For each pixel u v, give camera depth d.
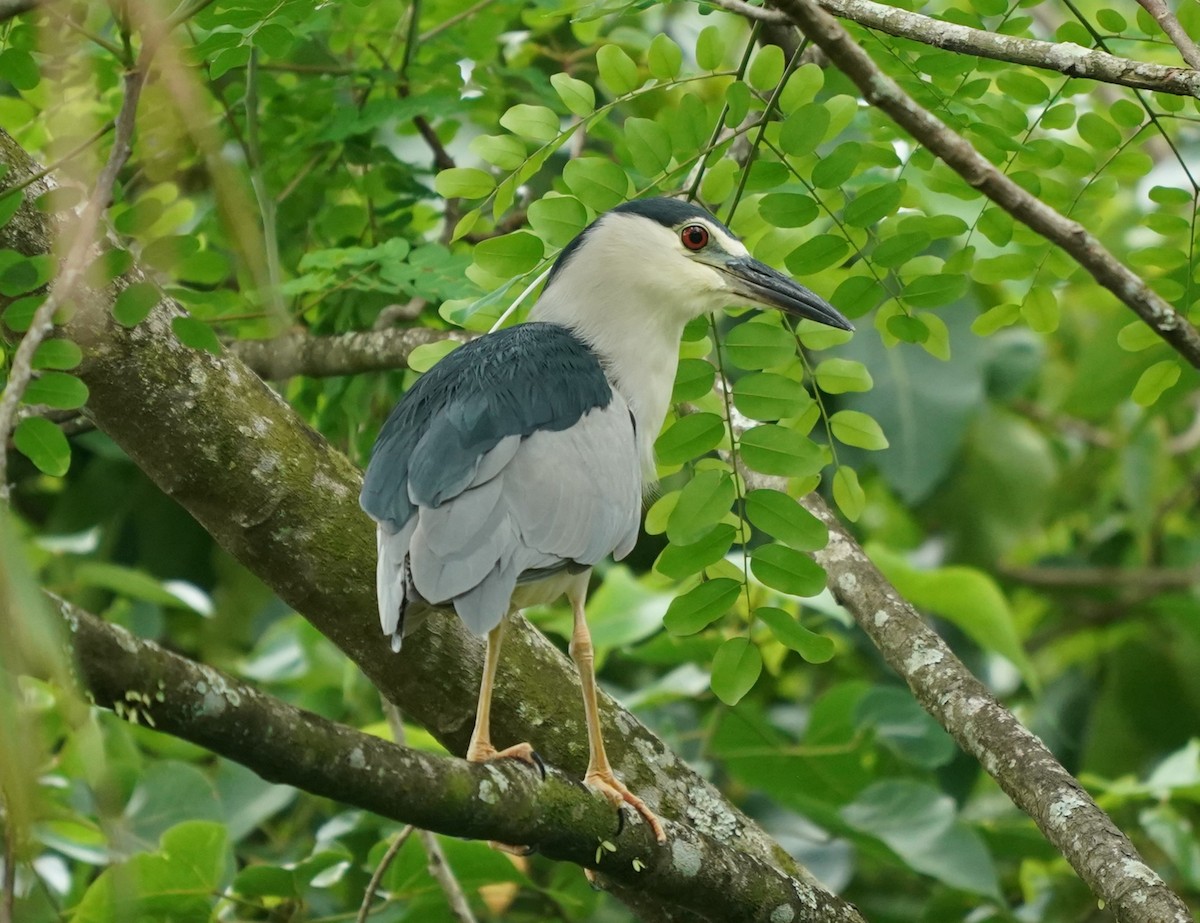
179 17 6.04
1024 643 14.60
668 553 8.09
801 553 8.07
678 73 8.36
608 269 8.99
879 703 11.18
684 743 11.78
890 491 14.43
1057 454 15.39
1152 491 14.20
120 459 12.46
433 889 9.83
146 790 10.23
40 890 8.40
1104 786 10.87
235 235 4.84
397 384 11.21
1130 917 7.02
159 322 8.01
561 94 8.30
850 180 9.34
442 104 10.18
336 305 11.02
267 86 10.69
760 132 7.81
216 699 5.39
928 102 8.27
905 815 10.45
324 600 8.45
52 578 11.88
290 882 9.22
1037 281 8.79
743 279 8.88
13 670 3.69
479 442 7.79
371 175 11.13
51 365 6.71
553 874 12.02
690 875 7.37
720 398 8.84
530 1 10.93
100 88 10.32
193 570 13.17
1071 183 9.75
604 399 8.41
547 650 8.98
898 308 8.23
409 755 6.10
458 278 9.76
